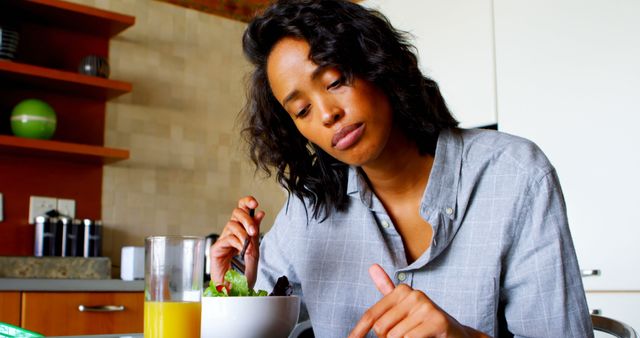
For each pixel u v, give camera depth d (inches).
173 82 134.3
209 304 36.3
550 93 99.0
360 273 46.8
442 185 43.8
